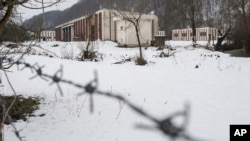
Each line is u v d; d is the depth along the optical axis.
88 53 19.53
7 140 4.51
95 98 7.10
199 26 52.31
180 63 17.16
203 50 25.73
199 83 9.45
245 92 8.12
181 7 36.53
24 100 6.79
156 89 8.41
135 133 4.89
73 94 7.62
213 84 9.30
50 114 5.95
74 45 28.73
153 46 32.16
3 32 5.04
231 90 8.38
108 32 35.78
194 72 12.27
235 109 6.41
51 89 8.28
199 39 52.19
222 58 20.08
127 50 27.03
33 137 4.71
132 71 12.29
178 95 7.65
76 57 19.42
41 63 14.62
